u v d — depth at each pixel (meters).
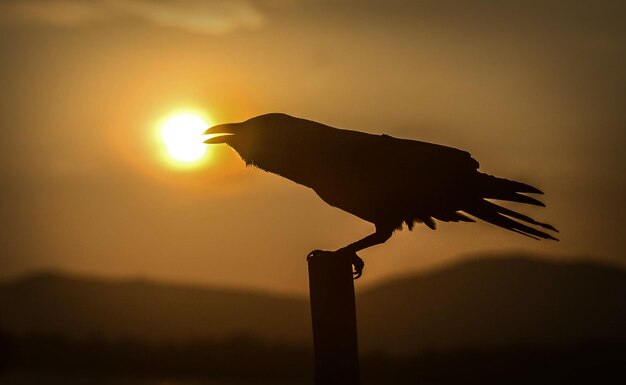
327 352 6.61
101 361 33.53
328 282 6.66
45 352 33.72
